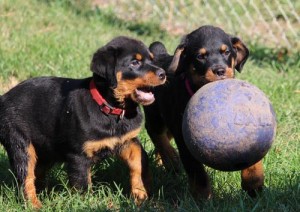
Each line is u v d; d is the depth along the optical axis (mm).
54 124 9641
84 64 15125
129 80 9469
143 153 9797
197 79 9906
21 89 10125
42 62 15234
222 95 8250
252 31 20031
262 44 19156
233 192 9508
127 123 9562
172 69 10242
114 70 9336
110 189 9766
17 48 15898
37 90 10016
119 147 9609
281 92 14117
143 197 9539
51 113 9695
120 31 19406
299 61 16766
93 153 9445
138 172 9688
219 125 8102
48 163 10227
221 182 9992
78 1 21969
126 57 9500
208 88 8469
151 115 11336
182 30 20375
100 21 20031
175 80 10312
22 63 15008
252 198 9367
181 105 10023
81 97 9484
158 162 11297
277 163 10562
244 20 20797
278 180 9914
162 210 9273
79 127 9305
